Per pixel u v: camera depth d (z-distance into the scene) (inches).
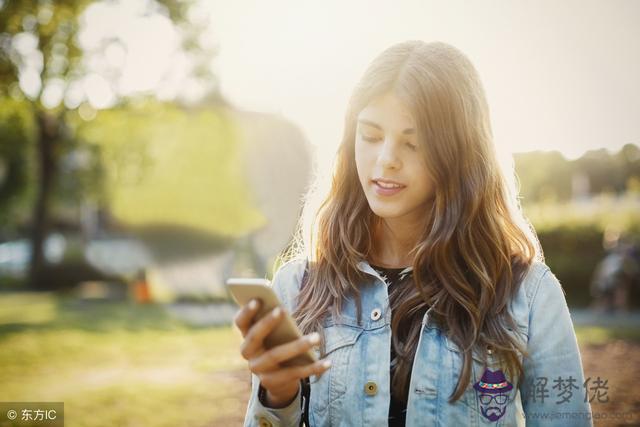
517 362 61.5
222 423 225.3
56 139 763.4
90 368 316.2
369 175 63.0
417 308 63.9
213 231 794.2
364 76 63.9
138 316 502.9
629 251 520.7
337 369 64.5
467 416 60.9
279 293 72.8
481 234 63.9
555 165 695.7
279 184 590.6
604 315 493.7
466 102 62.5
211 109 780.6
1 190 830.5
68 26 604.4
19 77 602.9
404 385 62.9
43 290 733.3
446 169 61.8
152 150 796.0
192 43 658.2
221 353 351.6
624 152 716.0
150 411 240.2
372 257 69.4
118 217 898.1
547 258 612.7
